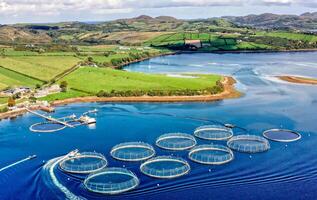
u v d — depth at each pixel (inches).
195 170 5093.5
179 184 4717.0
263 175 4926.2
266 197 4367.6
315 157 5472.4
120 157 5541.3
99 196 4453.7
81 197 4431.6
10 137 6619.1
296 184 4680.1
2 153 5851.4
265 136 6378.0
